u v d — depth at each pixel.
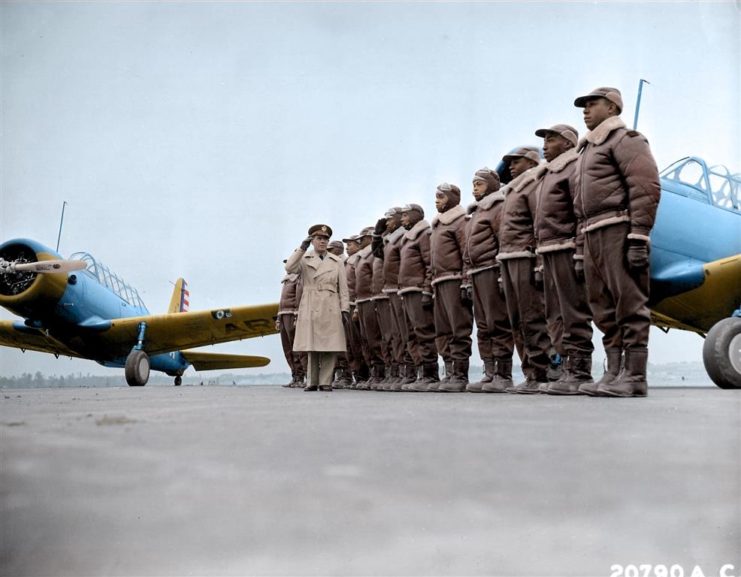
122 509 1.44
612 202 5.84
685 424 2.82
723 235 8.73
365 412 3.69
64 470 1.76
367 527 1.34
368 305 11.59
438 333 8.98
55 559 1.22
